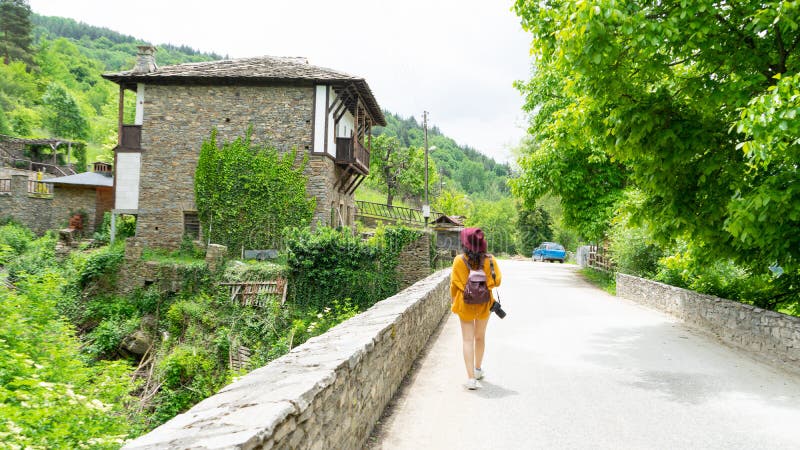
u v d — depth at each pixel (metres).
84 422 5.66
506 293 16.56
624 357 7.23
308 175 23.98
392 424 4.38
